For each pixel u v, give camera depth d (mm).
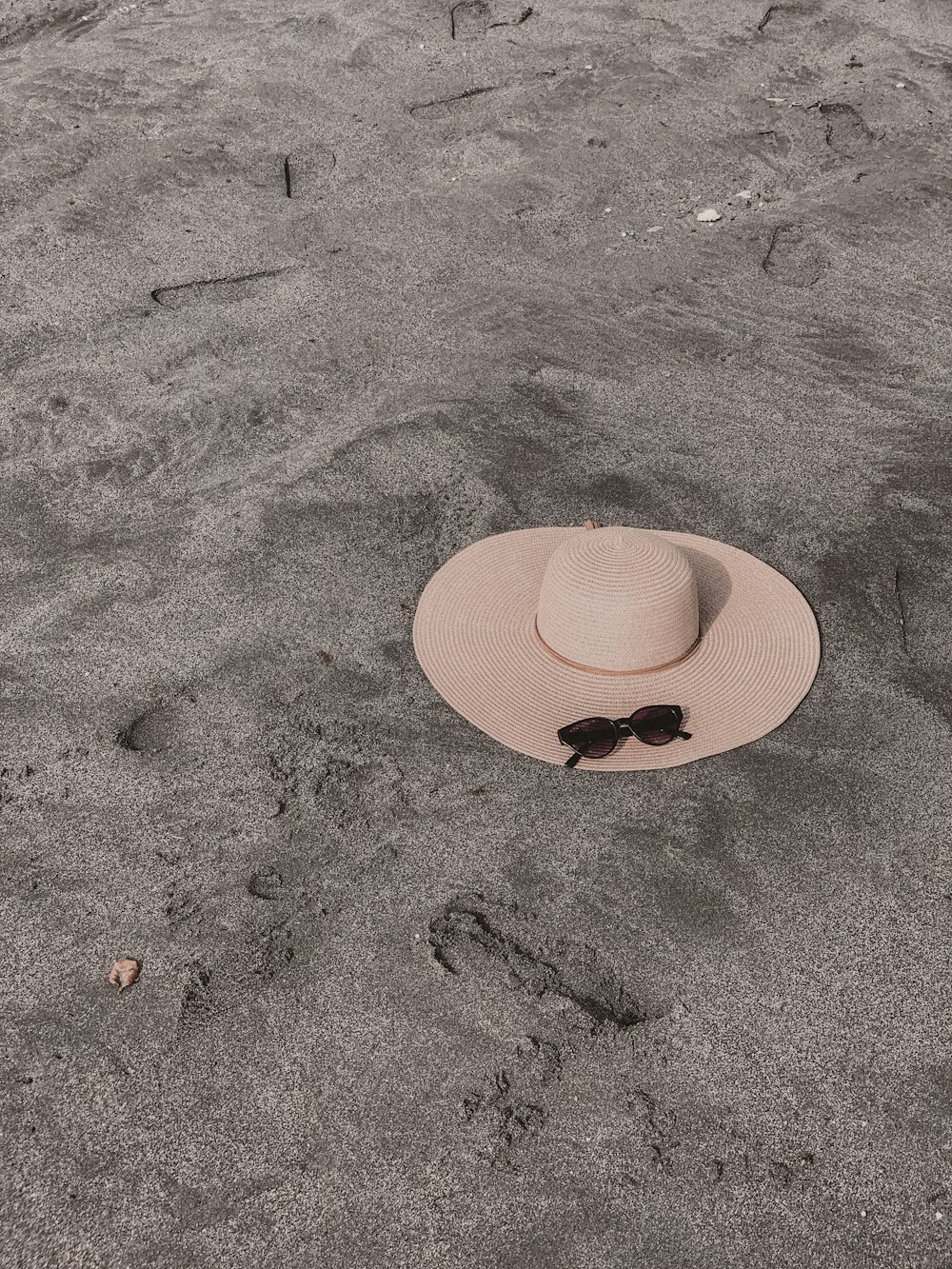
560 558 1718
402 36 3887
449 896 1623
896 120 3346
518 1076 1473
